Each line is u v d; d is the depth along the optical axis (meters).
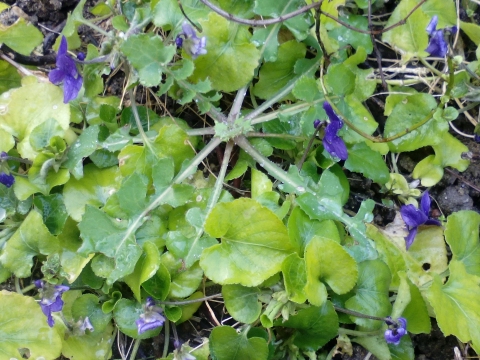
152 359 0.23
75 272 0.21
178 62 0.22
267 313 0.20
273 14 0.23
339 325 0.22
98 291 0.22
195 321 0.23
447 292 0.21
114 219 0.21
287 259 0.20
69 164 0.22
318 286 0.20
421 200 0.22
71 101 0.23
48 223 0.22
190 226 0.22
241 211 0.20
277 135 0.23
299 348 0.22
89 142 0.22
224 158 0.23
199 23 0.23
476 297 0.21
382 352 0.21
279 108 0.23
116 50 0.22
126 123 0.23
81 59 0.22
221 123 0.22
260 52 0.23
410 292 0.21
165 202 0.21
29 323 0.21
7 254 0.21
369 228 0.23
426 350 0.23
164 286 0.21
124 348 0.23
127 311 0.21
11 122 0.22
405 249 0.23
